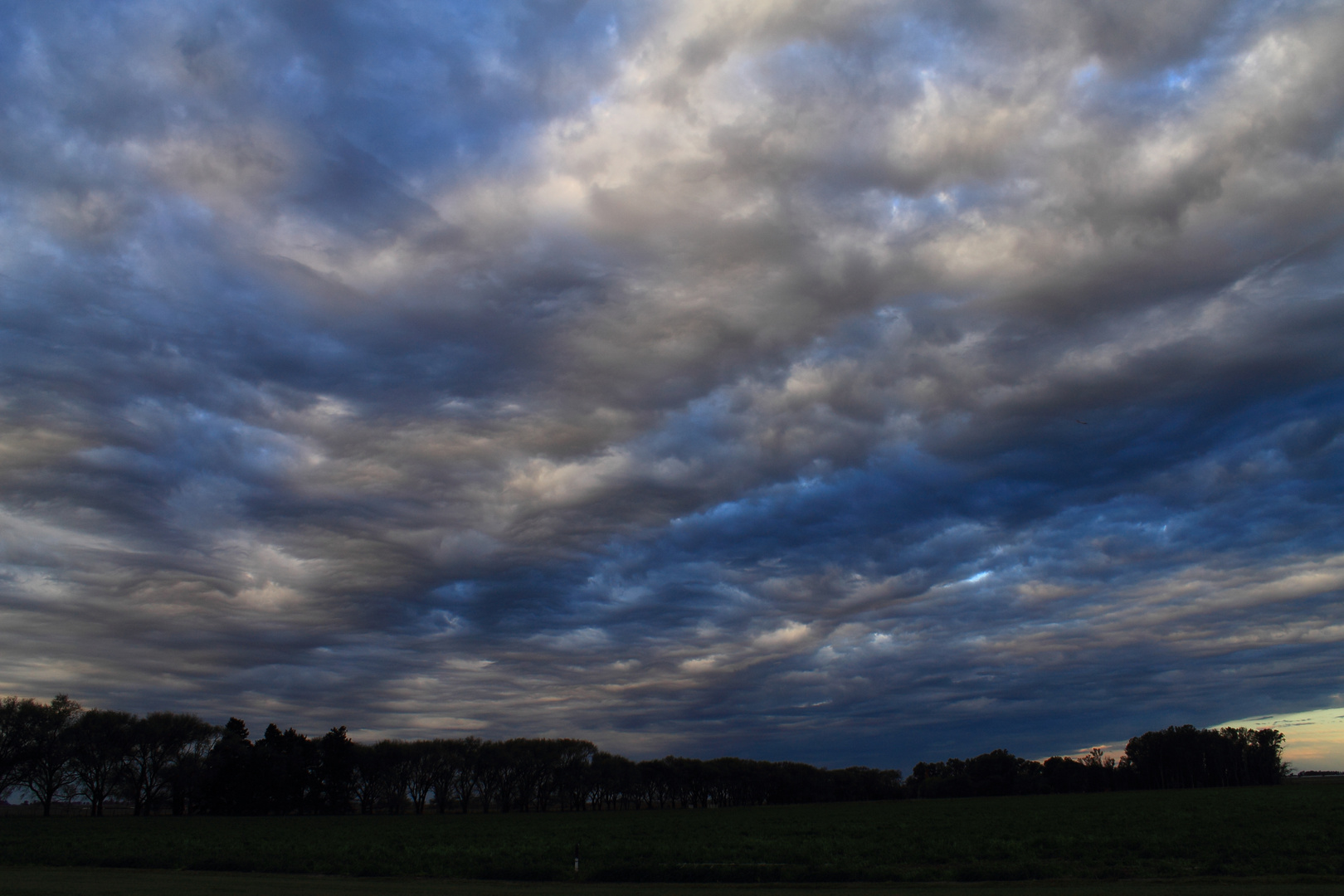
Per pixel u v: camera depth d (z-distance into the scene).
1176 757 180.62
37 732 109.81
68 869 38.97
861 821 76.94
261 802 134.38
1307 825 46.38
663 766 186.25
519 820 107.75
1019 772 192.88
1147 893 23.59
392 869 35.88
